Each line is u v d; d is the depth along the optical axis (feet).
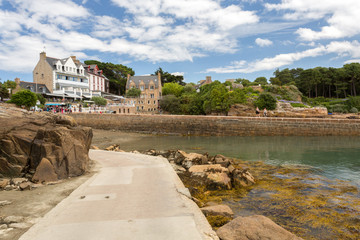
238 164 57.31
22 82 188.14
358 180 42.63
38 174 30.81
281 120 131.54
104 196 24.40
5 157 32.45
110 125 149.07
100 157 49.93
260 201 31.63
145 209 20.74
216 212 24.70
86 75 240.94
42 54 205.77
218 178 37.60
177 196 24.44
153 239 15.25
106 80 292.81
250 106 189.57
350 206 29.99
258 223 18.70
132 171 36.35
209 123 138.21
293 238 17.31
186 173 41.65
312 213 27.86
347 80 298.15
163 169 37.70
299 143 100.12
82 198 23.77
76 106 175.52
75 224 17.57
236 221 19.10
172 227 17.10
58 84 205.05
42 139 33.35
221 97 186.91
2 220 18.84
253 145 94.79
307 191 36.14
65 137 33.53
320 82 304.09
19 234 16.51
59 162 32.35
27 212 21.01
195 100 230.68
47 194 26.21
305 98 238.27
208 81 321.93
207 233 16.76
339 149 83.05
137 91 259.19
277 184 39.91
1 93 159.12
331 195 34.22
